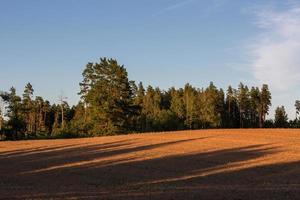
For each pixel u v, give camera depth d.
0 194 20.30
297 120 134.00
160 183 27.45
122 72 92.06
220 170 34.28
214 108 118.62
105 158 42.81
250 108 135.00
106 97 91.31
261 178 29.95
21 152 49.81
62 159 42.72
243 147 49.94
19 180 29.55
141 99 127.44
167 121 108.94
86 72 93.81
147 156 43.69
